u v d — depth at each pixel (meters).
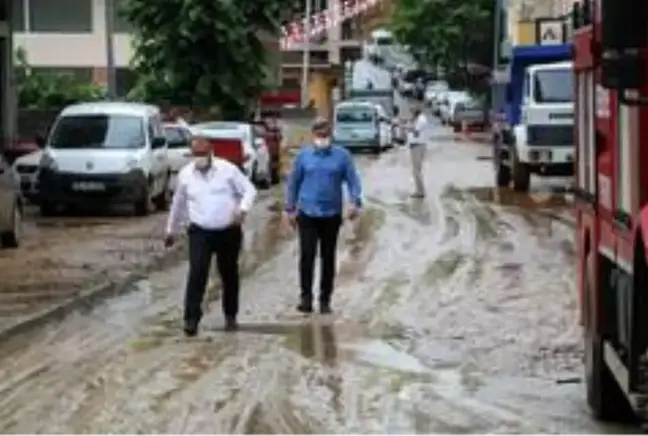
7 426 12.23
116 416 12.60
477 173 51.59
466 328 17.44
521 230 29.83
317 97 96.75
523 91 41.28
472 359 15.38
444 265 23.86
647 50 8.84
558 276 22.30
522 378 14.28
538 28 47.97
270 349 16.00
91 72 71.56
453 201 38.19
